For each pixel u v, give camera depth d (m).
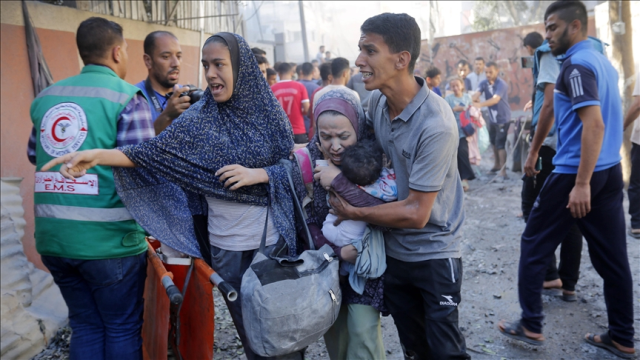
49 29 5.49
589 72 2.75
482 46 15.20
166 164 2.21
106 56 2.56
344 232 2.29
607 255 2.98
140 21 7.49
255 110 2.38
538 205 3.09
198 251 2.41
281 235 2.37
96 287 2.49
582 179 2.77
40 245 2.45
